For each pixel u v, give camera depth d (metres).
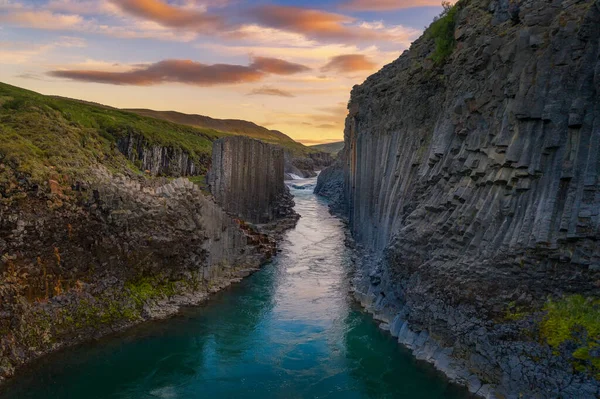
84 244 32.62
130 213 35.16
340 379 26.30
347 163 85.19
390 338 31.06
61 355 28.23
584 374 20.56
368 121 56.69
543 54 26.72
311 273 46.03
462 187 29.84
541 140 25.73
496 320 24.70
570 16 26.23
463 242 27.89
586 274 22.41
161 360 28.25
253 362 28.19
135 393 24.72
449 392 24.56
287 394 24.86
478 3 35.50
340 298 38.75
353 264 49.12
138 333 31.69
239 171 64.94
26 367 26.67
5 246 28.61
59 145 38.44
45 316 29.27
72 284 31.67
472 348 25.47
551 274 23.53
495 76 29.94
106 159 45.81
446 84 36.75
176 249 37.97
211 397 24.52
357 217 60.91
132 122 82.94
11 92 52.19
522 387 22.33
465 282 26.58
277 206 79.00
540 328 22.73
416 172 38.47
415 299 30.17
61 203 31.83
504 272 25.00
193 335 31.67
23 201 30.28
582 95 24.56
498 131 28.59
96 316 31.45
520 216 25.56
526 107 26.50
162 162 73.69
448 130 33.78
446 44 38.28
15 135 36.50
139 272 35.47
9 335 27.14
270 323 33.72
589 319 21.59
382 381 26.00
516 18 30.33
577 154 24.02
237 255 46.41
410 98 42.84
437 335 27.83
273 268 47.84
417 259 31.33
